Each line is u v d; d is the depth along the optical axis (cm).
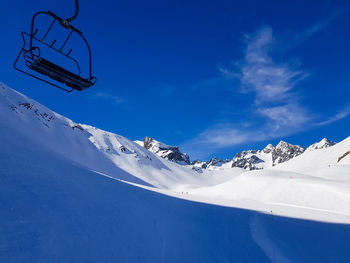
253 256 948
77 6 344
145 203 1477
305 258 1024
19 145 1482
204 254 894
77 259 480
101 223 743
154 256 707
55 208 682
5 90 13725
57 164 1449
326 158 13525
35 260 408
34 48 346
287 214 2427
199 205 2239
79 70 405
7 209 542
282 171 8238
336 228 1788
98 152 17438
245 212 2203
